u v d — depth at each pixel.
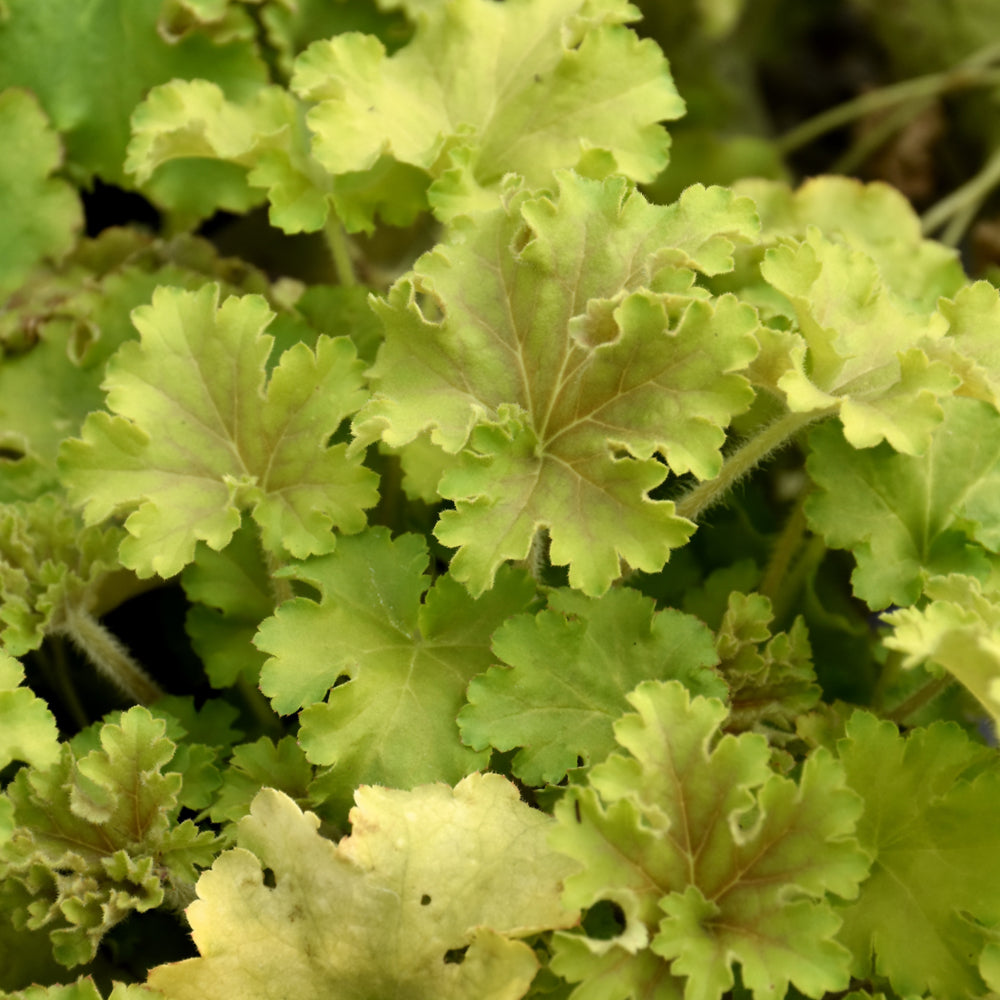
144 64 0.86
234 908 0.73
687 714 0.73
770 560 0.81
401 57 0.82
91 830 0.75
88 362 0.83
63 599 0.78
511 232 0.77
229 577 0.80
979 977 0.75
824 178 0.86
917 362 0.75
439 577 0.77
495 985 0.72
